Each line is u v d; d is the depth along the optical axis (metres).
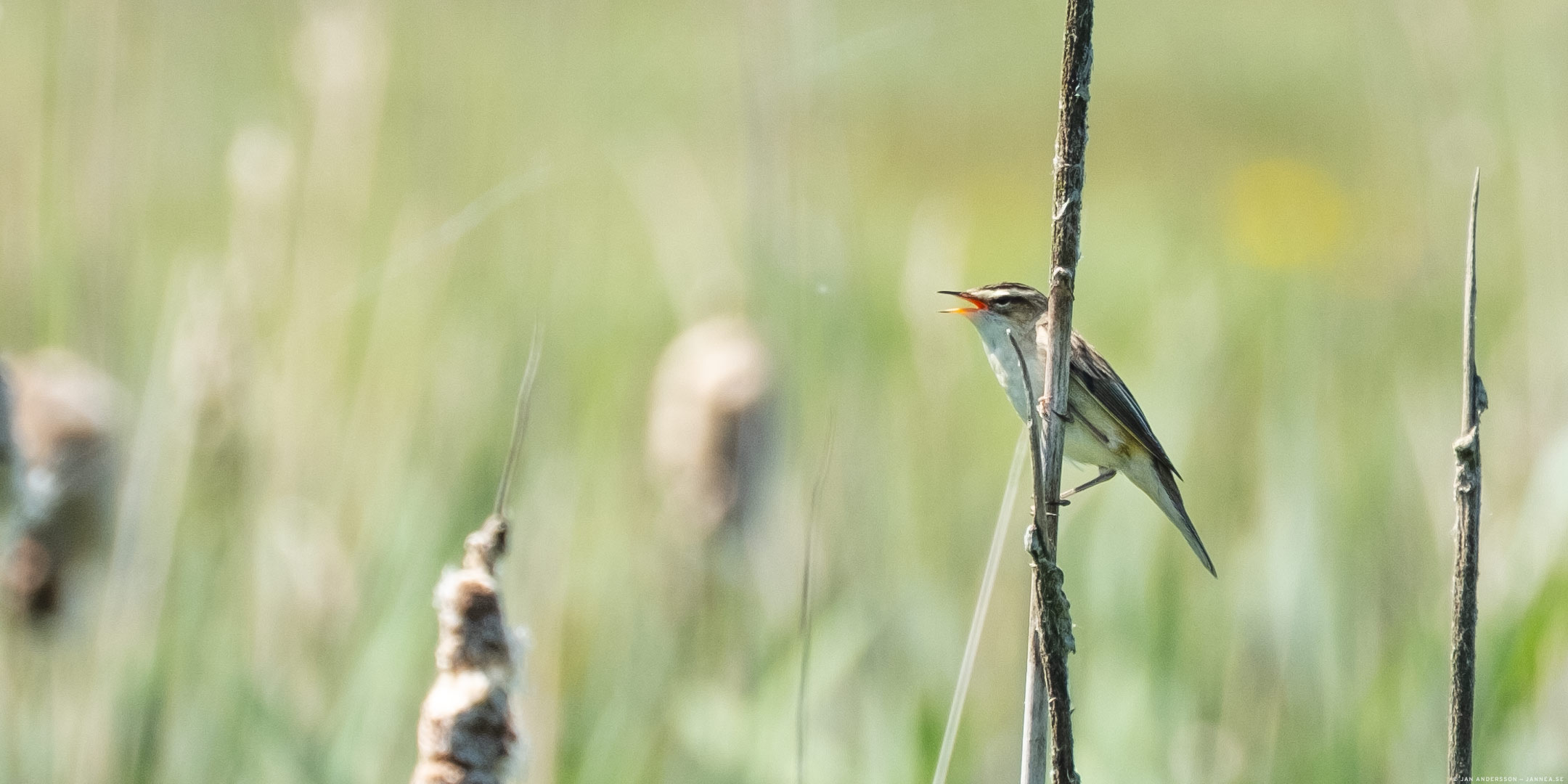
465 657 5.46
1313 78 11.48
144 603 6.45
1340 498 6.55
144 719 6.43
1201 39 12.20
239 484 6.48
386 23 6.55
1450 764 6.29
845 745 6.48
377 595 6.48
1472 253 6.28
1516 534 6.47
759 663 6.50
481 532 5.64
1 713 6.43
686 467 6.52
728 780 6.45
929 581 6.52
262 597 6.48
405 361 6.56
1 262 6.52
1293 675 6.50
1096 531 6.53
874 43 6.54
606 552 6.54
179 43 6.66
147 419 6.46
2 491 6.40
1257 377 6.66
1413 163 6.77
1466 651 6.29
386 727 6.45
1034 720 6.29
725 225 6.64
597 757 6.45
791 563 6.52
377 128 6.55
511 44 6.60
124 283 6.53
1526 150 6.64
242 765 6.43
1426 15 6.69
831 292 6.54
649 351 6.67
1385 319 6.71
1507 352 6.63
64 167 6.52
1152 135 10.92
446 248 6.58
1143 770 6.46
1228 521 6.59
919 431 6.57
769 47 6.54
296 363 6.52
